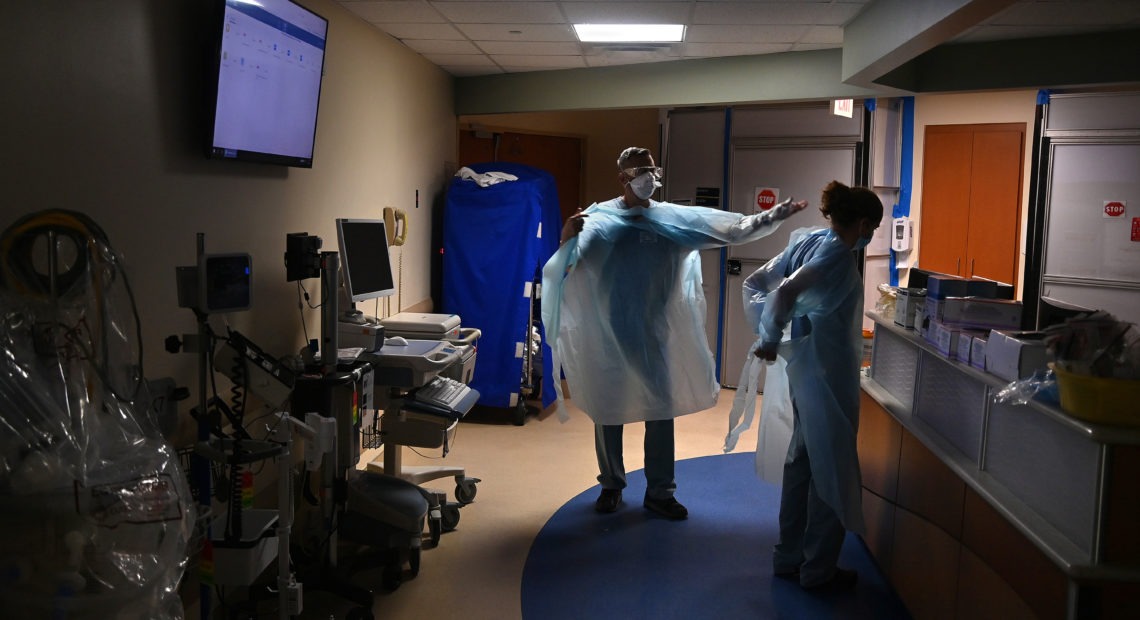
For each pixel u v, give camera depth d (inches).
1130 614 67.2
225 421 111.1
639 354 138.3
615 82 216.4
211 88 102.2
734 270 243.3
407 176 194.9
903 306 119.8
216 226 112.8
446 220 209.8
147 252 97.3
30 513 62.8
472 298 207.9
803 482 118.7
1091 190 190.2
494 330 206.5
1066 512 73.0
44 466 63.7
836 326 109.2
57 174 82.2
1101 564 67.4
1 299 67.2
